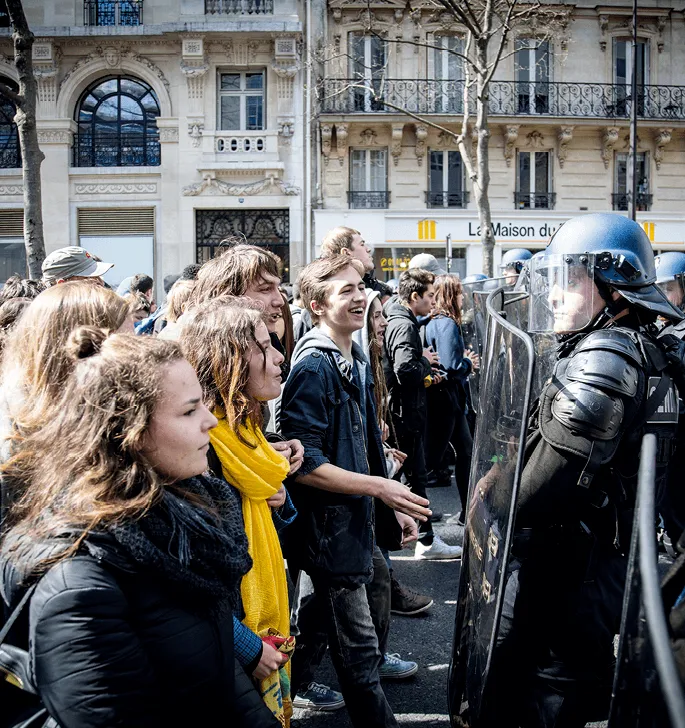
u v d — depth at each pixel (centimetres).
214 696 142
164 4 2036
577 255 216
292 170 2044
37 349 160
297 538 251
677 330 279
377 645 251
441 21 1972
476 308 520
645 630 96
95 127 2092
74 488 134
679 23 2122
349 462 252
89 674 122
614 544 200
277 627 205
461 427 554
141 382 140
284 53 1992
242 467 198
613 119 2062
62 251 439
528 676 208
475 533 210
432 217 2078
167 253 2056
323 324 265
